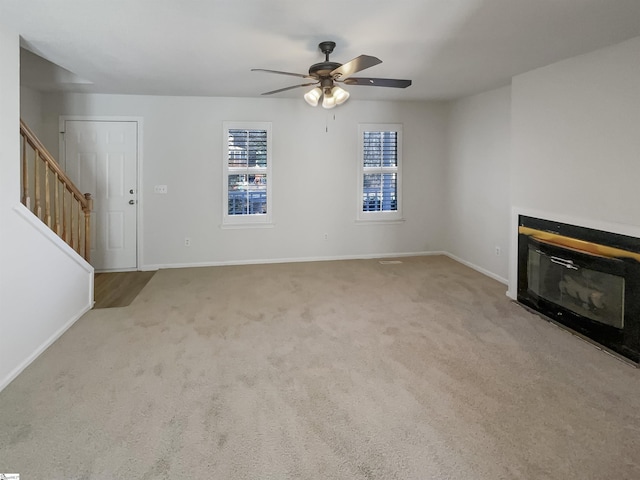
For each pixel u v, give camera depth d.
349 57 3.42
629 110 2.79
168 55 3.38
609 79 2.95
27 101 4.70
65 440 1.93
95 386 2.42
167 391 2.37
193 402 2.26
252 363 2.72
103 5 2.37
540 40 2.91
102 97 5.11
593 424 2.06
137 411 2.17
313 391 2.37
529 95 3.80
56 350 2.91
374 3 2.34
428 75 4.08
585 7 2.38
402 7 2.39
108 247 5.30
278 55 3.37
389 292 4.36
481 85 4.63
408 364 2.71
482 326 3.38
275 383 2.46
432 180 6.14
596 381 2.49
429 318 3.57
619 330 2.85
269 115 5.55
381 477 1.70
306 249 5.88
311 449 1.88
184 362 2.73
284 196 5.72
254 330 3.30
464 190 5.64
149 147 5.29
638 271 2.71
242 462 1.79
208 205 5.52
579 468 1.75
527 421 2.09
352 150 5.85
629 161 2.79
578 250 3.22
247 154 5.56
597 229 3.04
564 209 3.38
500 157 4.79
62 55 3.39
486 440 1.94
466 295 4.25
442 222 6.21
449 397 2.31
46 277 2.98
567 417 2.12
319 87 3.17
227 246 5.64
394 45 3.08
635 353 2.73
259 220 5.67
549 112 3.54
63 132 5.05
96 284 4.67
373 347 2.97
